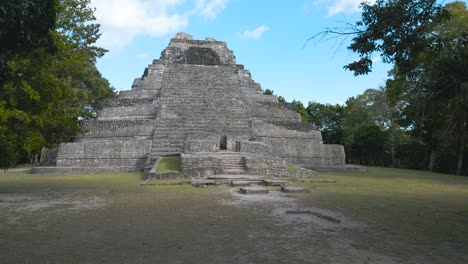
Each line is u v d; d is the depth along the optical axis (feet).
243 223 21.31
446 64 20.70
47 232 19.11
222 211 24.99
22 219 22.39
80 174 56.70
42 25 20.39
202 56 103.50
